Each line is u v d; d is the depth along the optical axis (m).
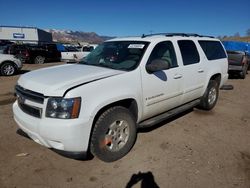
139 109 4.04
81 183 3.29
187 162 3.82
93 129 3.48
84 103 3.23
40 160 3.79
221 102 7.47
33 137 3.47
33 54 21.12
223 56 6.55
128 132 3.87
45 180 3.33
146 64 4.11
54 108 3.17
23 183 3.26
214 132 5.02
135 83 3.89
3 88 9.03
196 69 5.31
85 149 3.33
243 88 10.20
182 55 4.98
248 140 4.69
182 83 4.91
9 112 5.91
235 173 3.56
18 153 3.98
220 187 3.24
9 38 55.44
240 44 22.22
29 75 3.88
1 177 3.36
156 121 4.39
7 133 4.69
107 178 3.40
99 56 4.67
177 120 5.64
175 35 5.20
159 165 3.72
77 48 28.56
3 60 12.83
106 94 3.46
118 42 4.81
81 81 3.41
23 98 3.54
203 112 6.30
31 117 3.42
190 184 3.29
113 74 3.73
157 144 4.38
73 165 3.68
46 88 3.28
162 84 4.38
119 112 3.67
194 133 4.93
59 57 23.03
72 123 3.14
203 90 5.80
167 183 3.30
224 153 4.14
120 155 3.83
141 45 4.36
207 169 3.64
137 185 3.26
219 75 6.36
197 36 5.88
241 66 12.60
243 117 6.05
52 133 3.16
